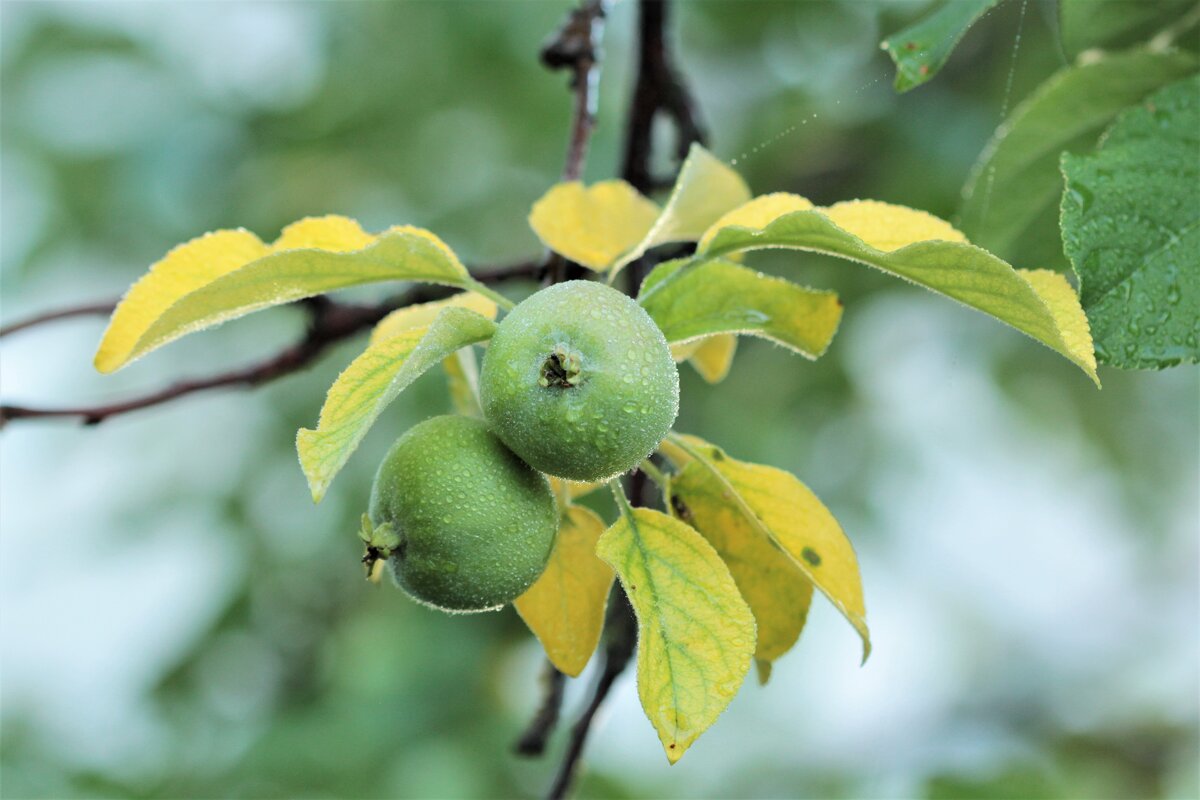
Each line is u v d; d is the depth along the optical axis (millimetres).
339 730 5090
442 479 1949
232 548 5672
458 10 6074
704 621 1896
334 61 6242
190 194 6145
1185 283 2119
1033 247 2930
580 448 1820
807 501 2230
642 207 2592
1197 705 6215
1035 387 6012
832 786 6145
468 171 6324
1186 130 2285
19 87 6023
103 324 6043
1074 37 2832
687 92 3529
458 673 5223
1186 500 6457
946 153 4973
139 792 5062
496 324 1892
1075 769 5902
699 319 2275
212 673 5598
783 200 2207
